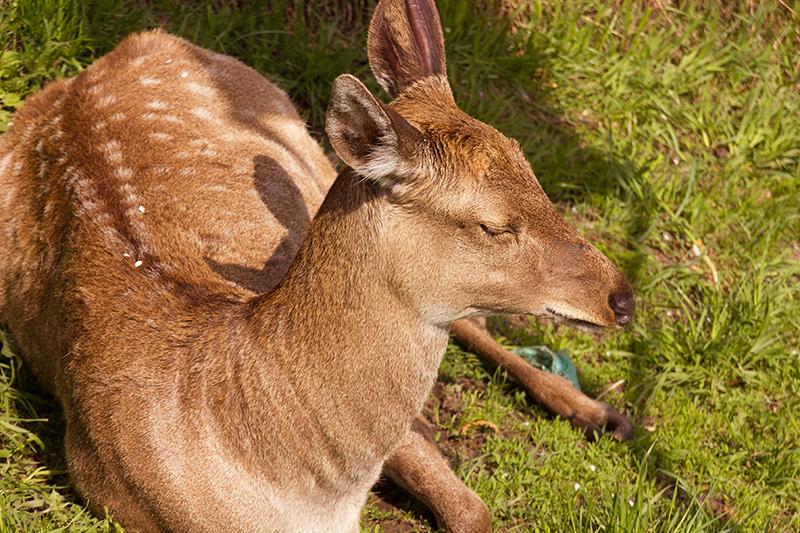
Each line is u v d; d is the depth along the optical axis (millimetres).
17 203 3838
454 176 2799
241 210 3785
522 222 2918
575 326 3146
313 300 2906
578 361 5102
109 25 5176
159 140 3826
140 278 3289
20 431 3617
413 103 3008
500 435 4488
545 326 5258
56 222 3572
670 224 6039
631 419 4840
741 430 4875
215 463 3045
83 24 5004
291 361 2939
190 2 5613
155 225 3469
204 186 3758
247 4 5781
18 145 3994
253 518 3107
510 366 4793
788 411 4988
